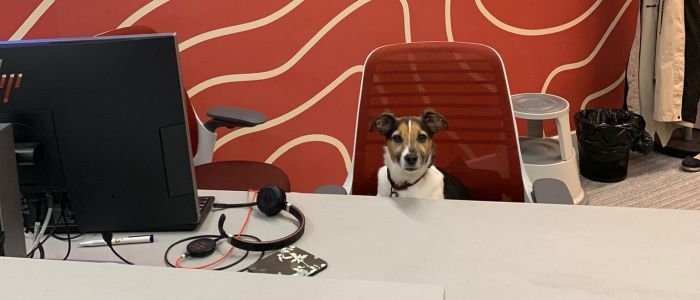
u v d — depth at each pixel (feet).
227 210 4.58
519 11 10.19
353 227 4.24
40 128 3.53
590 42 11.29
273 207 4.39
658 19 10.28
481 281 3.53
